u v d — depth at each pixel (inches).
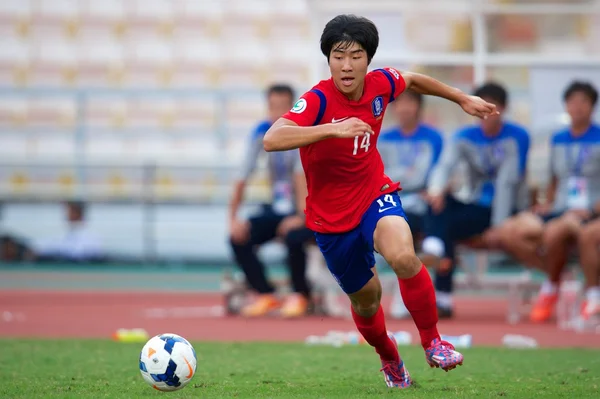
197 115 2696.9
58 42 2864.2
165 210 2397.9
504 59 1761.8
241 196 1539.1
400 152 1508.4
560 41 1803.6
